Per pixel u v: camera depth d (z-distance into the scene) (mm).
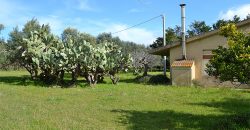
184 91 21312
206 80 25719
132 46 68000
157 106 14898
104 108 14125
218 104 15664
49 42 27328
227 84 24641
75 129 10125
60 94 19297
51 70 25484
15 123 10703
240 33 11039
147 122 11375
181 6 26922
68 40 26203
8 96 17938
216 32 25781
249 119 11039
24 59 27703
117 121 11453
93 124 10906
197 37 26375
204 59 26344
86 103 15578
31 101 16000
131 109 13984
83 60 24297
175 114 12883
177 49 27531
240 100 17016
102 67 25609
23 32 48906
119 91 21109
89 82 25109
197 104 15648
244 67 10383
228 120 11211
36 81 26953
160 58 48719
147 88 23156
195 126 10828
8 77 32500
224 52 10906
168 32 69188
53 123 10852
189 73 25734
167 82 28609
